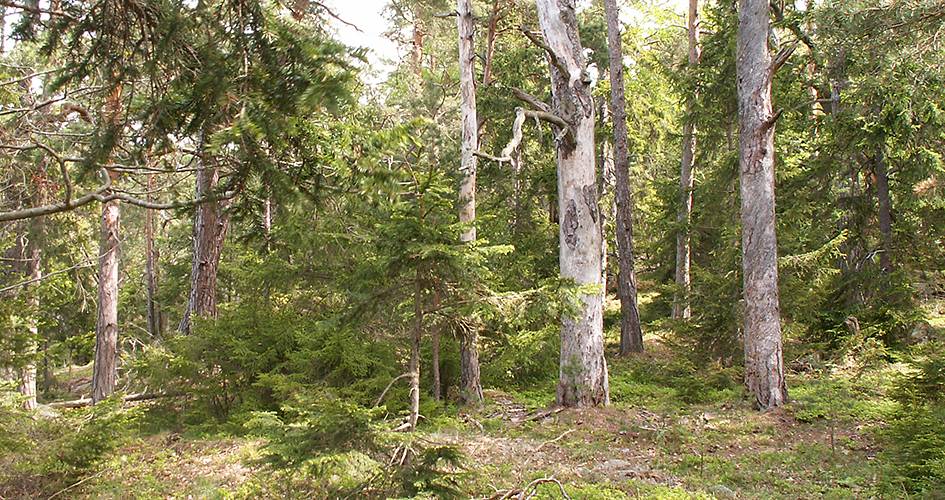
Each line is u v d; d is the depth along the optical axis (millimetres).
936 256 14438
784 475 7305
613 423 10047
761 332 10609
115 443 6836
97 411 6855
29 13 2990
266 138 2676
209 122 3021
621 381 13961
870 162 14766
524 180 18453
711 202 17672
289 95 2572
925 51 8984
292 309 12758
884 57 9242
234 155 3117
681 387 11359
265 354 11078
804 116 16281
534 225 18500
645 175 26984
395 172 2652
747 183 10844
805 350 12766
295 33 2732
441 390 12344
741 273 12812
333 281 12641
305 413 4543
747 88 10789
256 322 11664
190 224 22625
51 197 5160
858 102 11797
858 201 14961
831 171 14789
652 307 23406
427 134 16688
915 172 13289
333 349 10383
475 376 11641
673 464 7918
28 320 4781
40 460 6051
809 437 8719
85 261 13656
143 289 25781
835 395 10164
